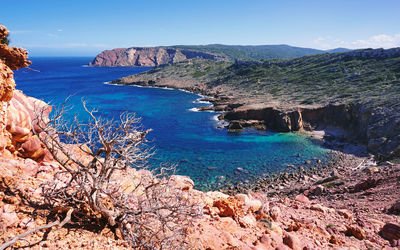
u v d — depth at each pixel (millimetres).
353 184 20453
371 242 8250
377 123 45344
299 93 81000
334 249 7211
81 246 4410
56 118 5582
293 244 7000
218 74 145750
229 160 39688
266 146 46562
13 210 4734
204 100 92250
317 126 58500
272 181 32188
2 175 5539
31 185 5859
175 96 102750
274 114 59344
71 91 106125
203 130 56312
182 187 9242
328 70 101625
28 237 4223
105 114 62750
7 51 7379
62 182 6344
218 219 7418
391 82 68625
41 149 8664
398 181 16484
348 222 9938
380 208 12953
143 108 77500
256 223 8086
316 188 21922
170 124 60625
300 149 44969
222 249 5934
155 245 5082
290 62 132500
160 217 5273
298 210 11242
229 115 65188
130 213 5289
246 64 146375
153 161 36906
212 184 31672
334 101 60906
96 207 5168
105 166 5516
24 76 179000
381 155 37688
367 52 104250
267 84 104250
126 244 4957
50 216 5000
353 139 49188
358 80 80812
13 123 7812
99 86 129625
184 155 41438
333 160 39562
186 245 5449
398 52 95062
